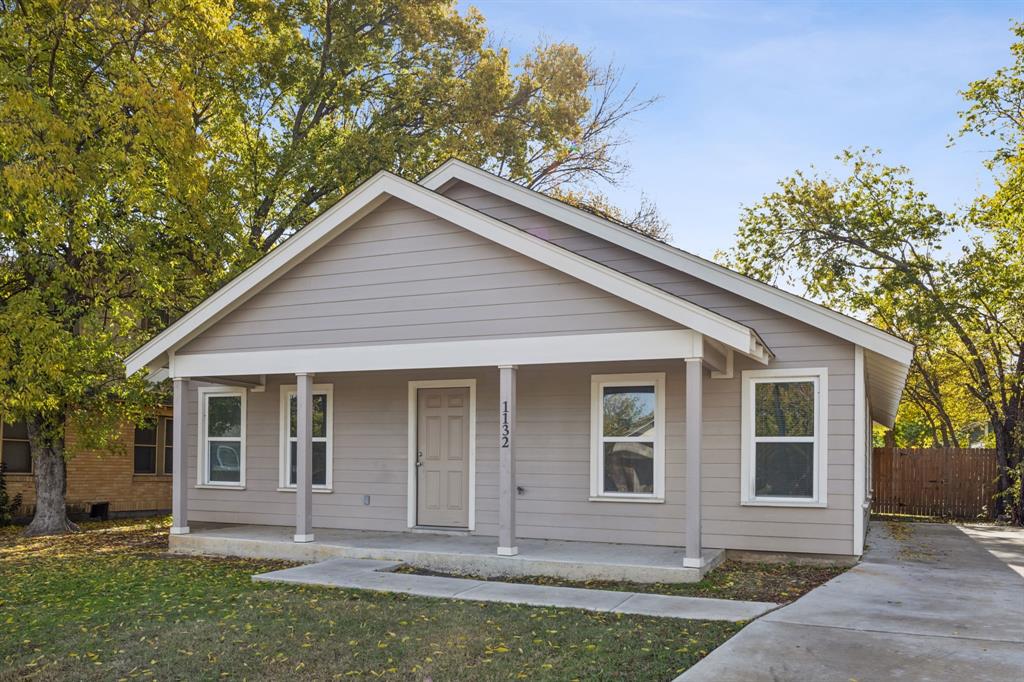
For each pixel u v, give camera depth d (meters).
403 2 23.19
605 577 10.29
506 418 11.12
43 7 15.20
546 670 6.41
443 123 23.77
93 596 9.67
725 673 6.10
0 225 14.53
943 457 22.17
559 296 10.97
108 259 15.91
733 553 11.55
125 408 17.34
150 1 16.28
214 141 21.36
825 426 11.23
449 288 11.67
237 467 15.25
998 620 7.65
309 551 12.20
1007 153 21.38
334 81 23.27
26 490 19.47
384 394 14.00
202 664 6.77
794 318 11.47
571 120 27.42
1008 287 21.52
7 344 14.53
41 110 14.36
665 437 12.01
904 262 23.52
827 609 8.11
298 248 12.41
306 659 6.84
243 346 13.05
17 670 6.72
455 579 10.06
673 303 10.09
